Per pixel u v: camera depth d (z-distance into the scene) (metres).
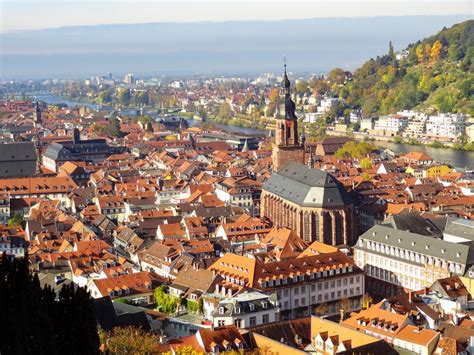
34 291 112.94
